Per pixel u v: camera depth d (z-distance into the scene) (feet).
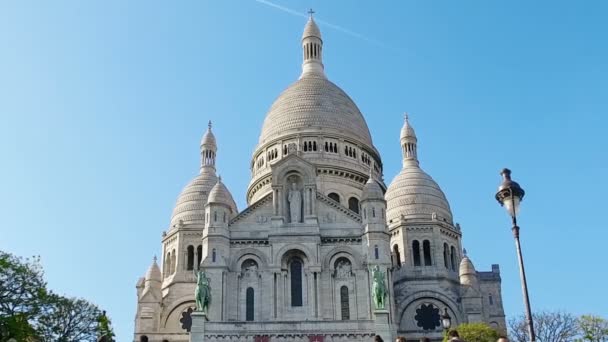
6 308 238.68
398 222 334.85
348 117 375.86
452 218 348.38
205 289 257.14
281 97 388.78
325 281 273.95
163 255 355.77
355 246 279.69
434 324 312.29
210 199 286.46
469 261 320.09
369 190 286.87
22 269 243.81
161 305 329.31
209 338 247.09
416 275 321.11
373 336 245.45
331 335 246.68
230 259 278.87
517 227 129.08
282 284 272.10
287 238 278.67
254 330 248.52
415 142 369.30
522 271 125.49
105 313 261.24
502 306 344.69
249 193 363.56
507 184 131.54
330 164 348.79
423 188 345.10
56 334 248.11
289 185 291.58
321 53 419.54
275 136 368.07
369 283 271.28
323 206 288.71
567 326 304.91
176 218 357.41
